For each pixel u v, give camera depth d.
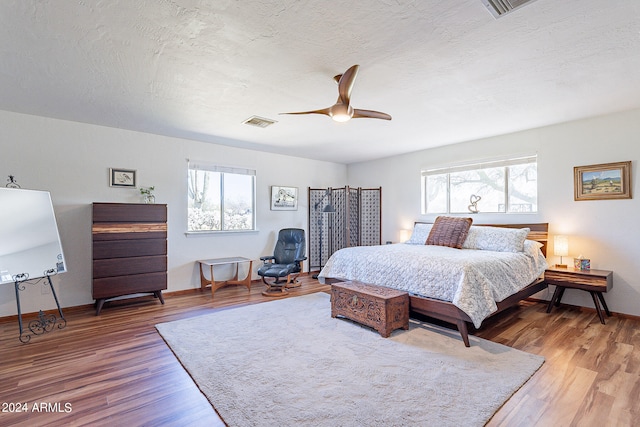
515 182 4.48
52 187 3.72
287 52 2.20
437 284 2.98
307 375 2.24
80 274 3.89
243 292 4.82
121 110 3.43
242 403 1.91
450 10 1.74
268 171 5.74
